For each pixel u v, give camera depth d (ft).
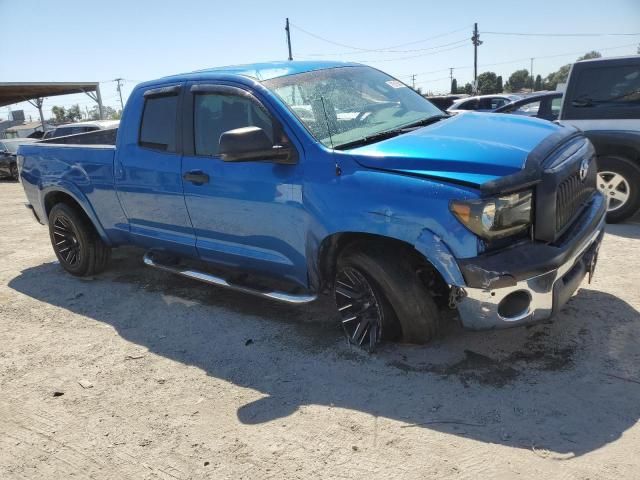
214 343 13.69
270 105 12.57
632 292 14.11
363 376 11.41
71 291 18.45
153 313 15.92
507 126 12.53
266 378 11.83
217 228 14.15
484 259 9.91
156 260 16.71
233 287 14.20
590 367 10.91
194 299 16.65
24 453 10.16
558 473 8.30
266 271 13.75
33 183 19.49
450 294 10.57
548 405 9.87
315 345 12.96
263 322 14.56
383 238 11.17
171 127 14.76
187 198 14.47
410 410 10.15
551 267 10.17
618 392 10.06
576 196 11.78
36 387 12.42
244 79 13.29
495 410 9.87
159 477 9.15
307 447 9.49
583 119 20.81
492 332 12.52
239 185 13.07
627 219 21.07
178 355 13.30
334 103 13.28
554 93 32.71
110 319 15.84
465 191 9.89
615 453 8.60
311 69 14.35
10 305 17.60
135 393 11.81
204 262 15.42
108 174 16.61
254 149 11.62
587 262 11.71
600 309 13.24
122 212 16.85
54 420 11.09
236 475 9.00
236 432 10.12
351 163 11.27
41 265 21.77
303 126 12.15
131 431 10.48
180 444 9.95
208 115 13.91
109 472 9.41
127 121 16.01
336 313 14.62
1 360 13.84
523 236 10.49
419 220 10.23
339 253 12.25
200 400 11.29
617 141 19.94
